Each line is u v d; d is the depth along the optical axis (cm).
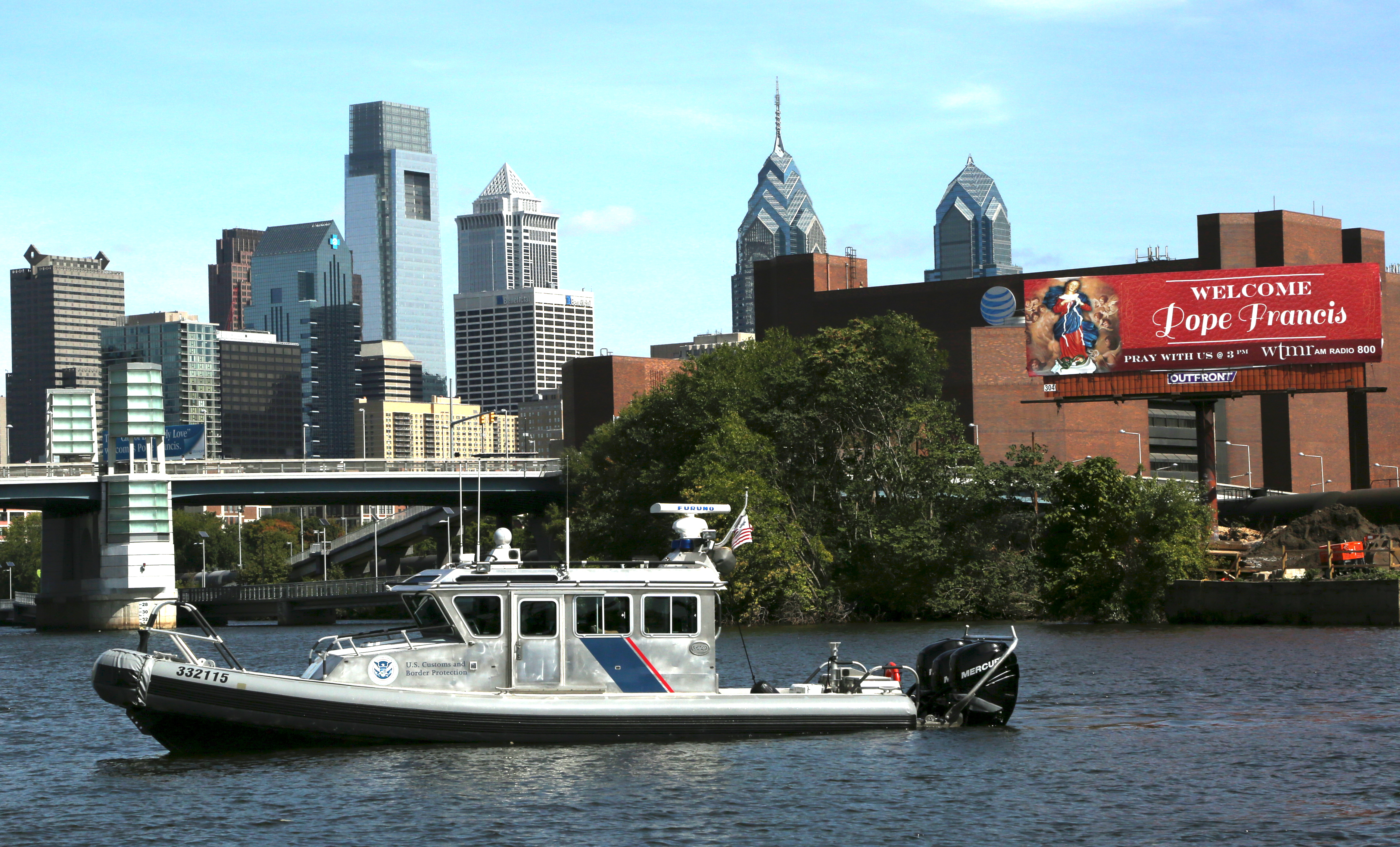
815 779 3073
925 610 10038
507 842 2617
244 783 3092
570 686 3362
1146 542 8544
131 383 14038
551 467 14862
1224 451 18400
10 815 2914
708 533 3581
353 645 3406
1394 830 2659
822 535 10381
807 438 10562
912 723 3594
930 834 2661
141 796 3020
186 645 3391
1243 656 5788
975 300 18862
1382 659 5500
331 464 14462
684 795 2936
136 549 13700
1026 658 5984
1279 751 3444
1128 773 3172
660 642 3416
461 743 3316
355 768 3170
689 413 11169
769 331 12169
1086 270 18900
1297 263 18462
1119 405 16675
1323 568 8519
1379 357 10506
